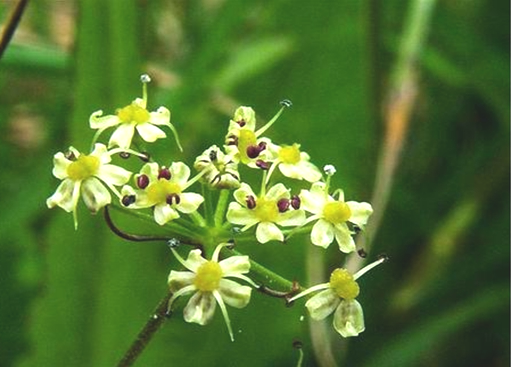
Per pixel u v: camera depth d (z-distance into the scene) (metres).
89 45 0.13
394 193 0.15
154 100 0.14
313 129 0.15
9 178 0.15
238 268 0.11
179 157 0.14
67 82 0.14
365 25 0.14
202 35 0.15
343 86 0.15
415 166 0.16
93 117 0.11
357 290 0.11
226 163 0.11
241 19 0.14
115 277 0.13
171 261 0.13
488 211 0.15
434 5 0.15
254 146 0.11
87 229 0.13
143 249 0.13
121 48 0.13
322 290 0.11
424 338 0.14
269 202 0.11
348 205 0.11
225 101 0.14
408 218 0.15
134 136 0.11
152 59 0.15
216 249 0.11
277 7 0.15
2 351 0.14
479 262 0.15
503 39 0.16
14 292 0.14
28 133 0.16
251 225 0.11
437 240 0.15
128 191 0.11
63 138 0.14
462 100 0.16
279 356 0.14
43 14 0.16
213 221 0.11
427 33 0.15
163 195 0.11
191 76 0.14
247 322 0.14
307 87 0.15
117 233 0.11
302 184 0.14
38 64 0.14
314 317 0.11
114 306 0.13
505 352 0.15
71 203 0.11
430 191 0.16
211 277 0.11
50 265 0.13
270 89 0.15
